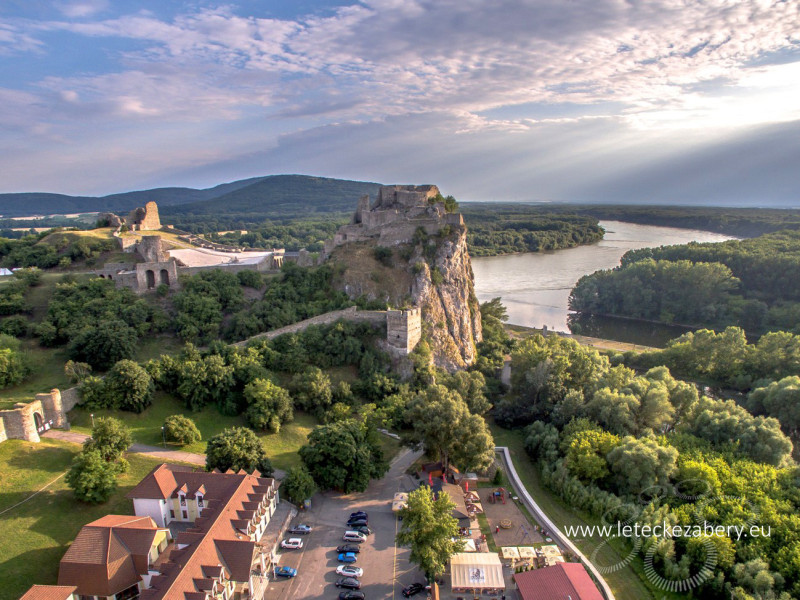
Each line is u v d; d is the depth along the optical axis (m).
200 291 137.00
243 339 128.50
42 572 64.25
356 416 114.06
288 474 87.81
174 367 109.81
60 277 137.62
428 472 100.31
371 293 144.12
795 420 113.88
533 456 111.75
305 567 73.50
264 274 155.38
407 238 154.75
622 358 168.88
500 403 130.88
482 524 86.38
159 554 68.00
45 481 77.75
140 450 92.38
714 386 151.75
